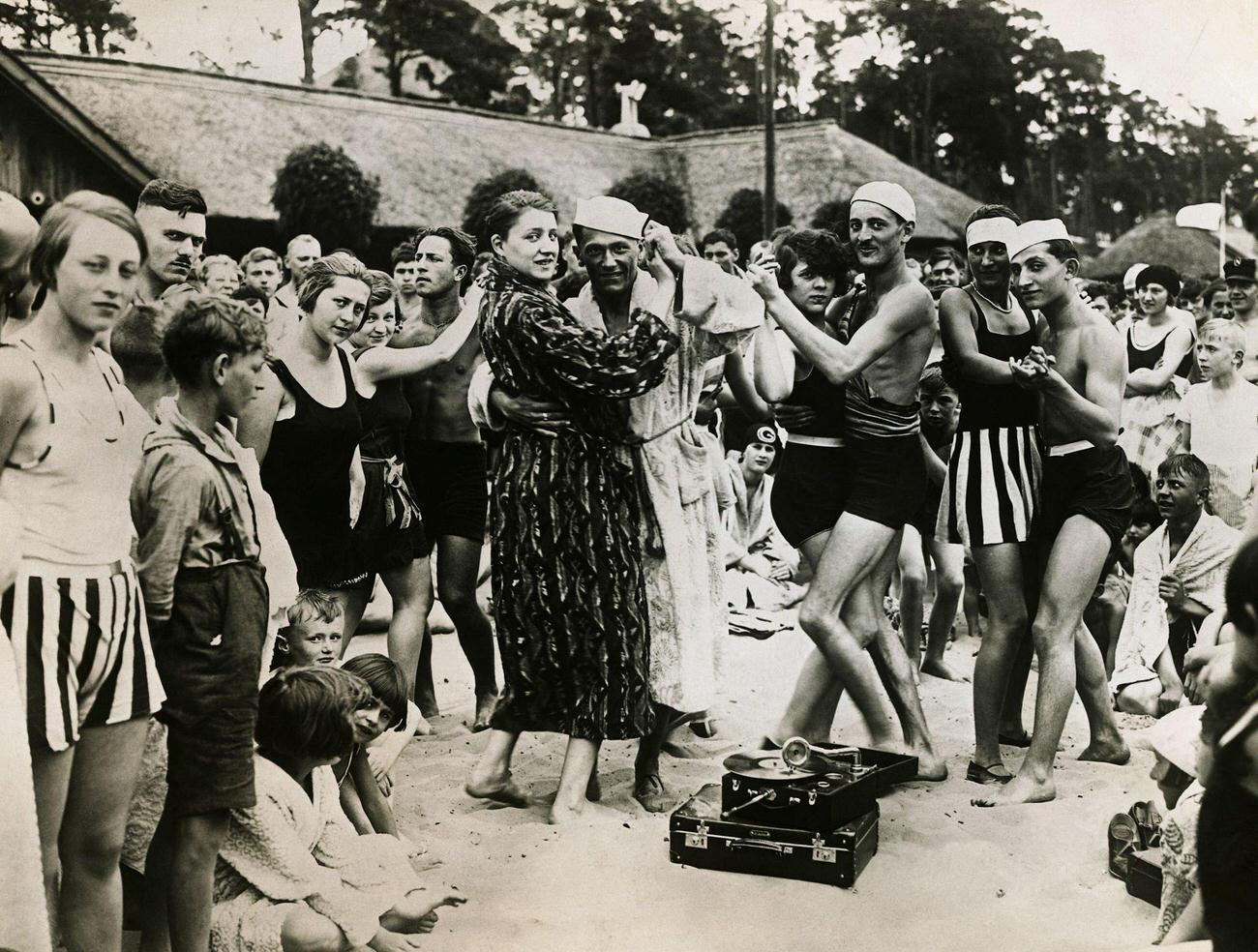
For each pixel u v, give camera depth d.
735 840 4.02
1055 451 4.69
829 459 4.79
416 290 4.68
